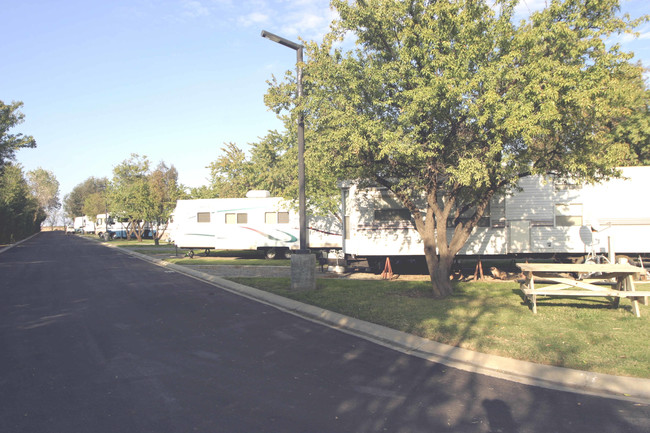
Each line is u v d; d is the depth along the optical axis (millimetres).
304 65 11258
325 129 11359
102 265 21922
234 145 40906
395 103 10555
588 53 9266
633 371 5730
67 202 128750
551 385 5539
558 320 8492
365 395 5172
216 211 24859
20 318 9336
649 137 21125
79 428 4258
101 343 7367
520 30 9508
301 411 4699
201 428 4270
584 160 9906
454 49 9820
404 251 15781
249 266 19469
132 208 43969
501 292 11906
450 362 6480
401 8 10008
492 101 8719
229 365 6258
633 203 15469
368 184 13953
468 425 4387
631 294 8703
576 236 15531
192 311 10125
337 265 17641
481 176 9320
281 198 23953
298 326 8711
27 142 31062
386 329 8164
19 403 4871
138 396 5090
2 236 45625
